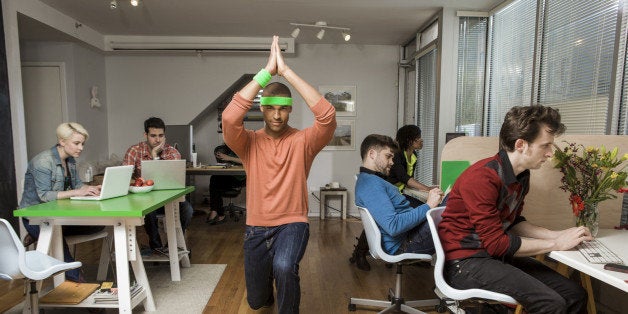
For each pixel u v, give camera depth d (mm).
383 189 2018
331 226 4746
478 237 1400
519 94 3332
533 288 1263
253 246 1748
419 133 3342
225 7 3916
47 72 4531
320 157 5512
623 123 2273
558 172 1862
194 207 5645
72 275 2387
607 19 2354
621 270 1068
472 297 1365
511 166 1360
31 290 1791
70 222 1989
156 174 2689
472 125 3936
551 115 1292
